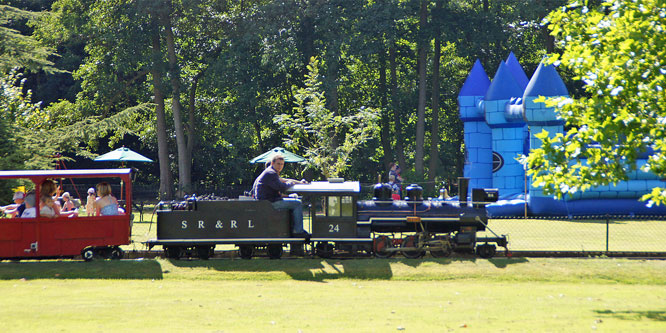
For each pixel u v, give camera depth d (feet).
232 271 58.70
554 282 55.93
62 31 176.76
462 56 173.47
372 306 44.16
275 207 64.13
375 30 155.12
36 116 125.59
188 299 47.09
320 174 180.45
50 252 61.98
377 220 65.72
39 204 62.03
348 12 160.04
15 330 35.76
